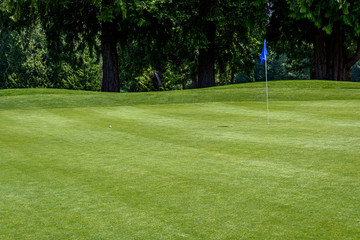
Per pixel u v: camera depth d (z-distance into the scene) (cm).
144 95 2058
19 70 4994
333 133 874
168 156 711
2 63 5412
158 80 3438
